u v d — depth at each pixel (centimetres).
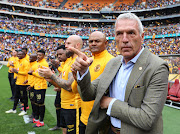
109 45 3047
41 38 3278
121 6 3938
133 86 92
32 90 407
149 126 81
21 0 3641
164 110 523
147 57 96
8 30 2939
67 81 205
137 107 89
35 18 3606
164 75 87
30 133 342
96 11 3778
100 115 110
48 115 466
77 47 226
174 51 2573
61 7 3994
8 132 344
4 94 703
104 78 111
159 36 3072
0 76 1160
